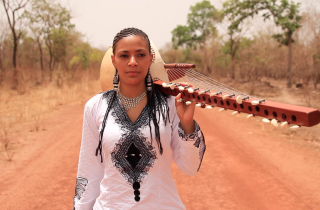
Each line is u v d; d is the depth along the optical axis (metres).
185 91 1.43
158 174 1.56
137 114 1.62
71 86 18.62
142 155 1.55
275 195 4.29
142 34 1.56
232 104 1.20
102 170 1.71
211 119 10.42
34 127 8.44
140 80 1.57
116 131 1.56
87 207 1.70
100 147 1.61
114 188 1.56
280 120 1.04
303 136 7.94
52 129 8.30
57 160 5.77
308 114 0.94
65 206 3.98
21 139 7.18
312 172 5.18
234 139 7.50
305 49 19.89
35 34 26.59
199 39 48.16
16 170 5.23
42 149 6.45
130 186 1.55
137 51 1.53
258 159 5.89
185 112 1.47
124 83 1.63
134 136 1.54
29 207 3.95
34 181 4.78
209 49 40.66
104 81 2.01
